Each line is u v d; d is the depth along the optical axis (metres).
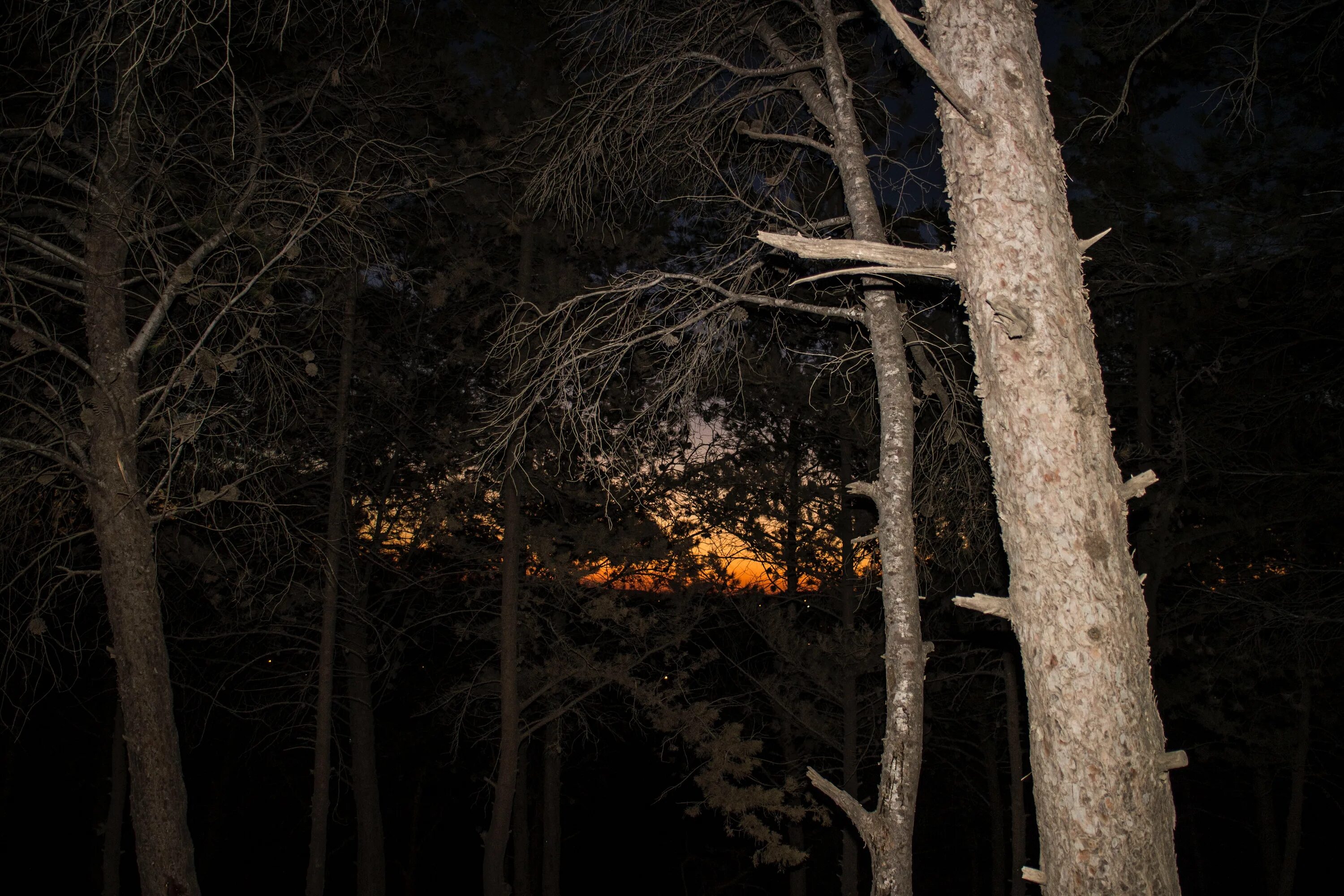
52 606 8.94
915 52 3.60
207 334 7.77
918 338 7.74
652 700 14.20
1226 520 14.88
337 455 13.40
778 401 13.95
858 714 15.38
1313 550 14.95
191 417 7.88
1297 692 14.82
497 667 16.31
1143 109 13.45
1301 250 10.14
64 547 9.35
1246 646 14.02
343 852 26.61
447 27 13.61
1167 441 14.66
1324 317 11.32
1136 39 8.97
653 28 7.70
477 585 15.45
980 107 3.76
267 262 8.48
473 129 13.58
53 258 7.80
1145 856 3.20
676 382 7.73
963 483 8.53
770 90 7.39
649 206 9.68
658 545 14.20
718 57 7.36
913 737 5.55
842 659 14.26
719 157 8.23
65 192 9.03
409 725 23.80
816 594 15.28
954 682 16.23
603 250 13.15
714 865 25.08
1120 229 12.92
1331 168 10.75
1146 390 15.08
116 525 7.59
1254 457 14.01
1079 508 3.40
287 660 16.02
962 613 12.19
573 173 8.16
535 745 23.55
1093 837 3.23
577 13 7.83
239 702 16.66
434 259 14.20
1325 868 22.83
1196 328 14.50
